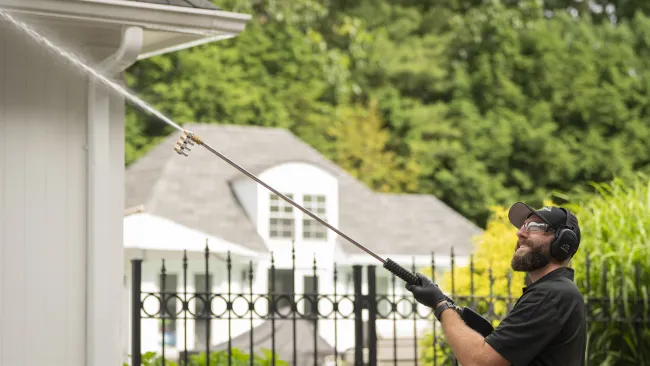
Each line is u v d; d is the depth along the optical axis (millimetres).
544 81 43312
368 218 33594
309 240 31375
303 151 33094
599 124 42875
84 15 8391
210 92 37281
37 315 8734
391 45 42938
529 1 45906
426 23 45531
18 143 8742
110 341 8945
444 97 44156
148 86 36688
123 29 8688
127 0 8508
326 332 31219
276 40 39625
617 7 48719
